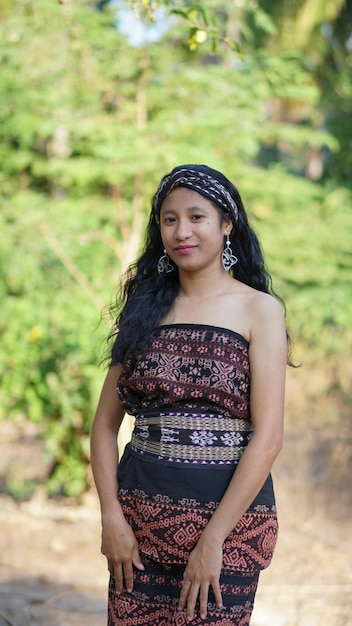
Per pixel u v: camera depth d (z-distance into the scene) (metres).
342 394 6.06
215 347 2.27
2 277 5.62
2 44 5.34
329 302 6.13
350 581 4.56
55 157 5.88
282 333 2.29
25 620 3.93
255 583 2.32
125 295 2.62
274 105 11.23
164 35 5.43
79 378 5.58
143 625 2.30
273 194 6.09
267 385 2.24
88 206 5.80
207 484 2.23
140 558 2.30
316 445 5.82
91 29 5.39
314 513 5.62
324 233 6.14
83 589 4.47
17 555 4.93
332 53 11.06
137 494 2.29
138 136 5.39
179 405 2.28
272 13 10.54
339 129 8.70
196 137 5.64
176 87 5.59
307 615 4.07
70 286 5.62
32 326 5.48
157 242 2.53
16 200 5.61
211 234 2.32
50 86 5.48
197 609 2.22
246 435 2.29
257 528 2.27
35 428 7.17
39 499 5.88
